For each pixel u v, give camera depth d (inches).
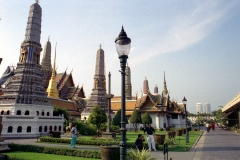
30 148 759.7
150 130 773.3
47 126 1624.0
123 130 296.5
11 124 1450.5
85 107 2797.7
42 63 3193.9
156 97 2758.4
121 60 319.3
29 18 1920.5
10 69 2765.7
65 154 687.1
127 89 3885.3
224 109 2780.5
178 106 3287.4
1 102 1640.0
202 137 1451.8
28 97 1673.2
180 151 764.0
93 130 1609.3
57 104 2423.7
